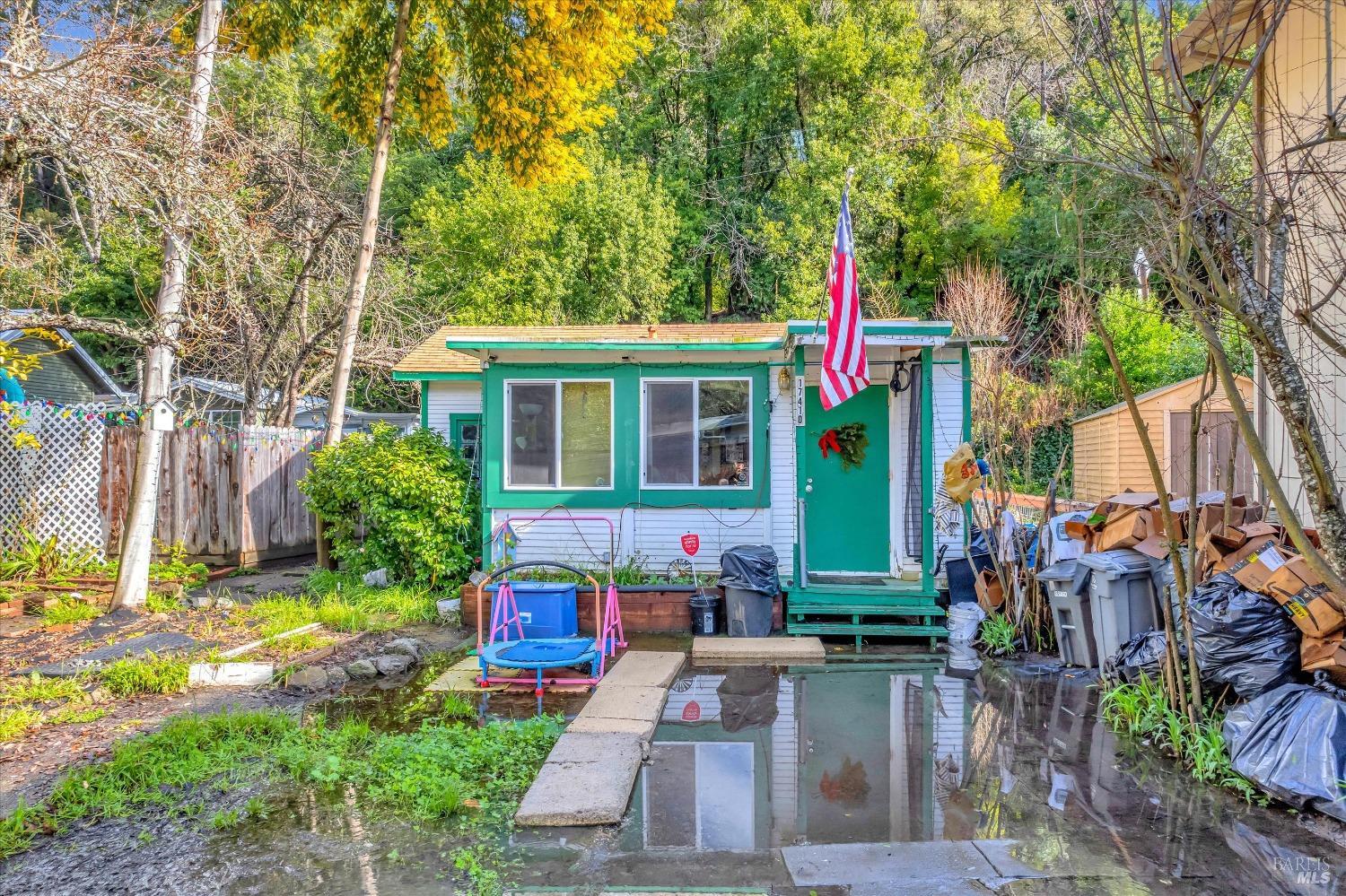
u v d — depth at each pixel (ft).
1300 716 14.23
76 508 34.65
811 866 11.93
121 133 22.91
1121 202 15.30
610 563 29.35
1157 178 12.62
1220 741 15.31
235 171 28.40
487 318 73.67
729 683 22.54
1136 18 11.96
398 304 68.03
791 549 32.09
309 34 45.34
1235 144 15.31
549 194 77.66
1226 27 12.30
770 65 86.22
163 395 30.09
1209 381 20.30
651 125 95.09
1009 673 23.34
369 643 25.95
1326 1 12.60
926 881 11.44
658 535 32.45
